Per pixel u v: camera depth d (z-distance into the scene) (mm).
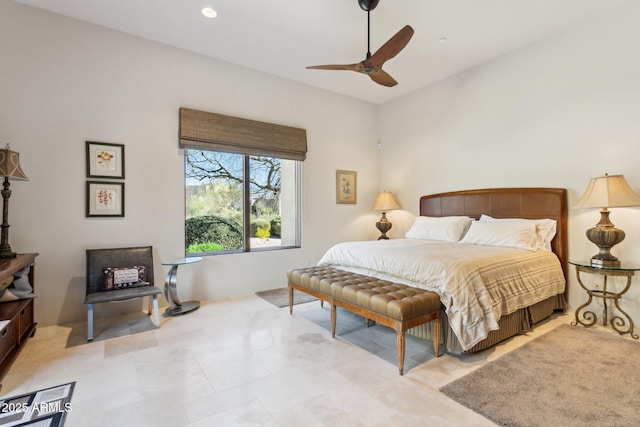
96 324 2959
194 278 3695
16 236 2791
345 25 3119
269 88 4223
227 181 4086
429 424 1544
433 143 4586
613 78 2914
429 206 4590
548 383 1893
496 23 3102
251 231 4270
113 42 3201
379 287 2451
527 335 2635
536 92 3459
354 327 2873
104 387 1889
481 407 1663
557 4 2814
